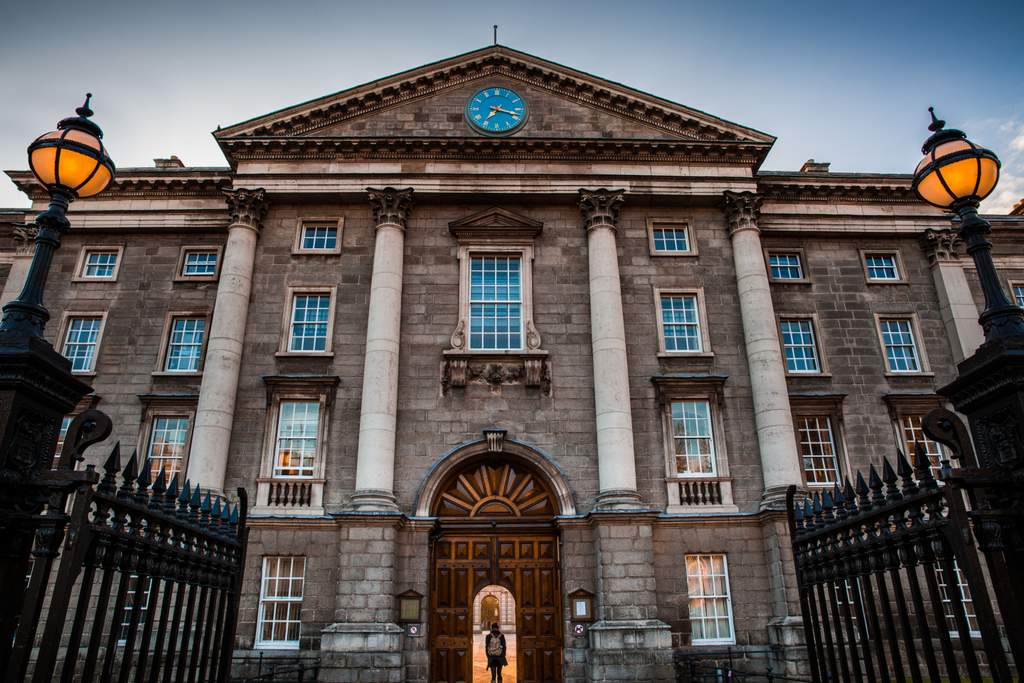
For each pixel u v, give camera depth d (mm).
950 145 6066
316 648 18234
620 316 21703
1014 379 4715
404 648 18219
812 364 23422
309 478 20047
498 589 51000
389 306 21531
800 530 7305
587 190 23141
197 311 23500
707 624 19125
